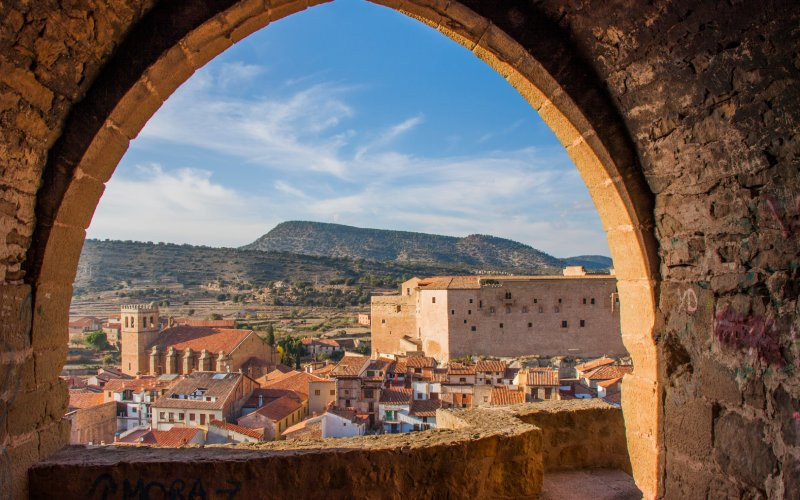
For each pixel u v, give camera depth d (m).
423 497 3.57
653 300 3.72
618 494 4.33
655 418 3.67
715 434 3.16
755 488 2.87
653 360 3.71
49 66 2.85
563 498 4.25
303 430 28.16
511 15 3.50
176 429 28.45
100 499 3.24
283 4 3.33
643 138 3.57
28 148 3.03
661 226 3.67
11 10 2.46
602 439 4.94
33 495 3.21
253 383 39.28
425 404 34.06
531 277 56.22
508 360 52.50
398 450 3.55
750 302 2.91
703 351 3.28
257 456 3.39
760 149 2.78
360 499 3.46
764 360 2.80
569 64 3.58
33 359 3.27
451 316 54.53
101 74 3.22
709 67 2.87
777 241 2.73
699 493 3.28
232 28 3.36
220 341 58.34
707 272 3.25
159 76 3.33
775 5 2.39
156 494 3.27
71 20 2.75
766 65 2.58
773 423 2.74
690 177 3.33
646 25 3.01
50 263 3.34
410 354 53.97
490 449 3.76
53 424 3.48
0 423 2.96
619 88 3.51
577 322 54.91
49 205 3.27
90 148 3.29
